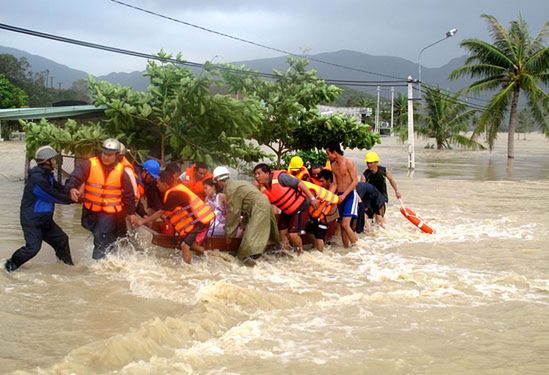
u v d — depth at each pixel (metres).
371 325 6.22
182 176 10.19
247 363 5.17
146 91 17.11
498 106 36.66
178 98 15.77
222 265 8.83
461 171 28.78
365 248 10.40
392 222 13.17
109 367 5.05
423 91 36.47
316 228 9.81
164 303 6.86
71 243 10.25
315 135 23.02
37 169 8.02
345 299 7.16
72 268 8.36
